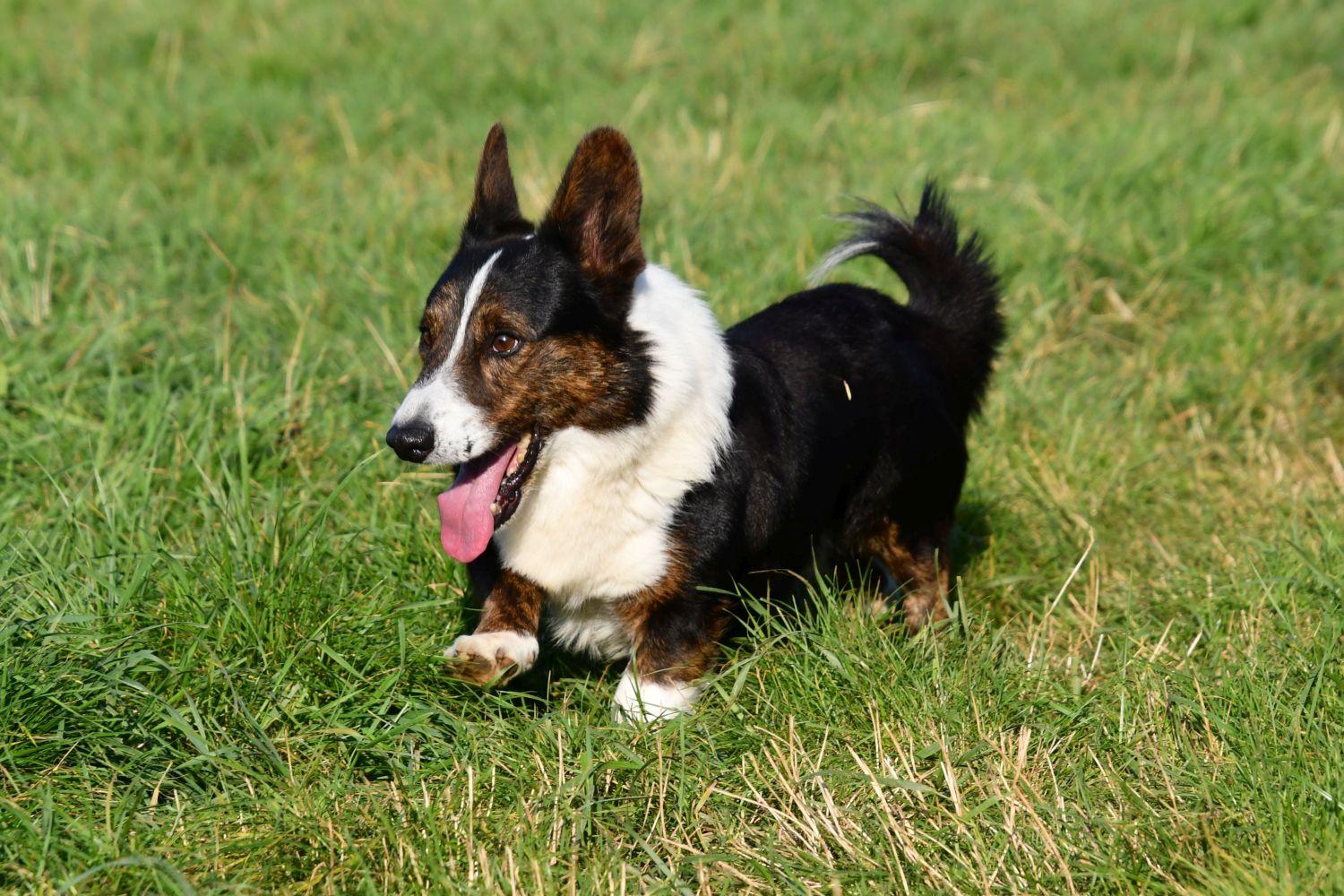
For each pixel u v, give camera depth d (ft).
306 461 18.53
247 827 12.28
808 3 40.75
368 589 15.70
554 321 13.61
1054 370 22.95
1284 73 36.99
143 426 18.44
